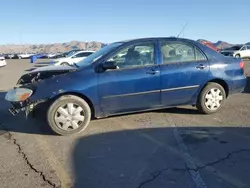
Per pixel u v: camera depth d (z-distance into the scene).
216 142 4.91
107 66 5.51
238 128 5.62
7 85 13.57
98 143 4.99
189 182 3.60
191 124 5.90
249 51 32.00
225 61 6.58
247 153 4.43
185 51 6.26
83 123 5.50
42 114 5.53
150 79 5.82
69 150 4.71
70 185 3.59
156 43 6.04
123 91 5.67
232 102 7.86
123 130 5.62
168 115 6.56
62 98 5.35
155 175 3.80
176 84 6.06
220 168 3.96
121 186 3.54
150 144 4.88
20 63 39.22
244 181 3.62
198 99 6.44
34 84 5.39
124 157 4.38
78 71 5.52
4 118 6.71
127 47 5.83
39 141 5.16
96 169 4.01
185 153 4.47
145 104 5.92
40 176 3.84
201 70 6.27
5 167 4.12
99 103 5.58
